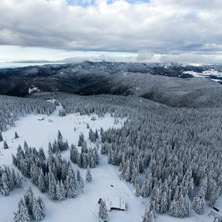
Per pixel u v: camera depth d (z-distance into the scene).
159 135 97.06
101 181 59.84
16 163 64.44
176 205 46.88
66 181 52.75
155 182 54.81
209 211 51.34
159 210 48.56
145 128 105.88
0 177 51.56
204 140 102.62
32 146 85.69
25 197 44.69
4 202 47.91
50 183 50.44
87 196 52.50
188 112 179.38
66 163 61.53
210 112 182.00
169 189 49.44
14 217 40.41
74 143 90.12
